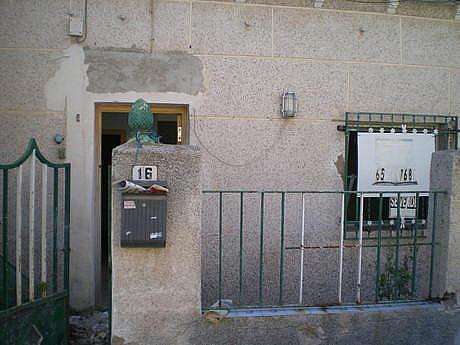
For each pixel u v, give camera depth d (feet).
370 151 16.81
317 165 16.46
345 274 16.56
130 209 9.68
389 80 16.97
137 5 15.38
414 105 17.20
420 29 17.17
